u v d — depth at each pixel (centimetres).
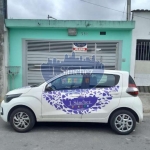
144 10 934
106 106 501
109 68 988
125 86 507
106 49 977
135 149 425
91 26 916
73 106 504
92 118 505
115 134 511
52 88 512
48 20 910
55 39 965
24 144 443
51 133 512
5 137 482
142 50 978
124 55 972
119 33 962
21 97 511
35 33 959
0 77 883
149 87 989
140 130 547
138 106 502
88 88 511
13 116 511
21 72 978
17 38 959
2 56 880
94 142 459
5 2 922
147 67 981
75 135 501
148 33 955
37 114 506
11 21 898
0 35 867
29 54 977
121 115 503
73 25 918
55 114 504
